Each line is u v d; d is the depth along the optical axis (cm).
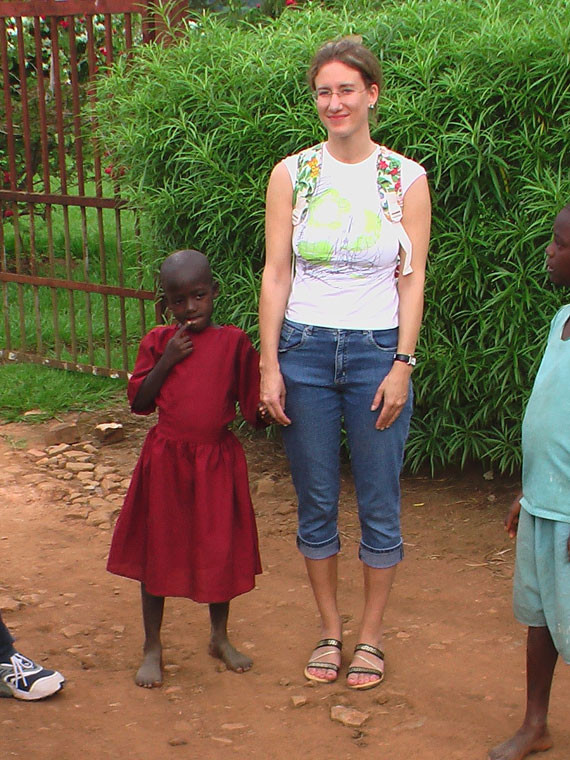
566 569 263
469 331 469
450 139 442
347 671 340
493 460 501
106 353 674
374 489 326
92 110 578
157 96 521
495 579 409
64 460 555
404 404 317
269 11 666
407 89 454
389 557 333
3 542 451
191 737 302
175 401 322
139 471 330
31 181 684
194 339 326
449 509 483
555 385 265
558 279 275
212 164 495
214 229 505
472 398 479
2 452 568
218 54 511
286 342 319
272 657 351
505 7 482
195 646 359
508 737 297
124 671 342
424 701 320
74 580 414
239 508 330
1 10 660
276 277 320
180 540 327
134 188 562
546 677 283
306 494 332
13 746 294
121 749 295
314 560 338
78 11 620
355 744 297
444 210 462
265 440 584
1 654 321
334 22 502
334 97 300
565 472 262
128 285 895
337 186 308
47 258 985
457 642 358
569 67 419
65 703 321
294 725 308
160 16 580
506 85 436
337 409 325
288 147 484
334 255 307
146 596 333
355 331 312
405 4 479
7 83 679
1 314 820
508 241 446
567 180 427
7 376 682
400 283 317
